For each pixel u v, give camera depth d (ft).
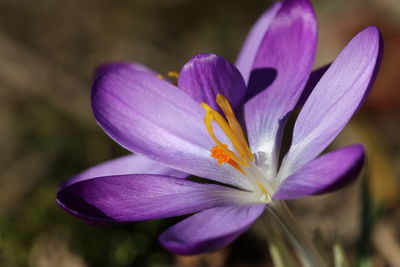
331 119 0.71
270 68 0.77
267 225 0.75
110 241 0.95
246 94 0.78
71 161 1.05
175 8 1.34
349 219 0.99
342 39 1.20
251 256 0.96
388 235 0.94
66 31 1.34
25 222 0.97
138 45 1.28
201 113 0.76
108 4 1.38
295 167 0.73
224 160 0.73
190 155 0.76
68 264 0.94
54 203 0.97
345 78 0.71
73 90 1.19
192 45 1.26
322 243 0.76
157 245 0.95
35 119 1.13
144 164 0.78
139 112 0.76
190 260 0.94
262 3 1.30
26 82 1.21
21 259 0.95
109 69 0.76
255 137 0.76
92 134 1.08
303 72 0.75
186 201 0.72
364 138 1.04
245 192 0.74
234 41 1.25
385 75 1.08
